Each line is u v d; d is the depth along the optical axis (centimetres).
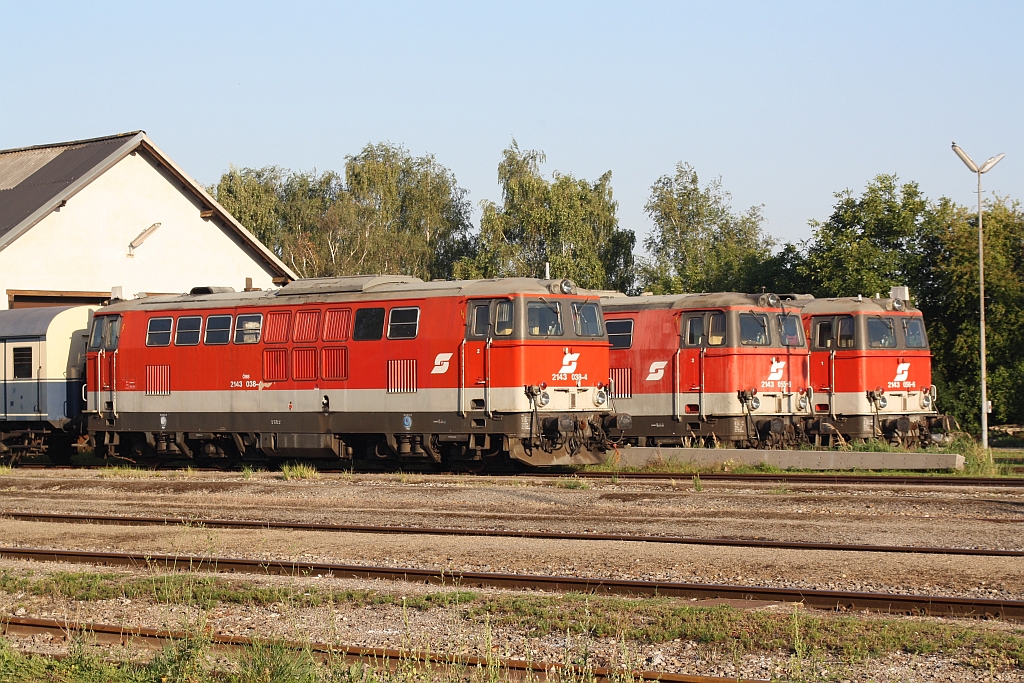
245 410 2859
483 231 6619
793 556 1548
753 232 7950
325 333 2755
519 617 1220
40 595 1422
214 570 1580
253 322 2862
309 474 2675
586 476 2634
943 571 1427
